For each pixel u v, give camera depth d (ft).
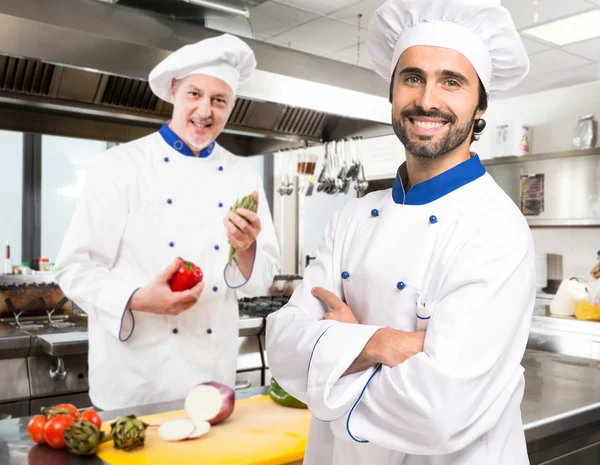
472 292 2.83
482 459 2.98
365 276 3.37
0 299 10.78
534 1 10.40
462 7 3.12
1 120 9.47
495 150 15.75
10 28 5.75
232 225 5.85
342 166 11.39
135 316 5.98
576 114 15.02
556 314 12.37
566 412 4.67
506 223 3.05
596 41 12.32
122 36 6.40
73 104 7.86
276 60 7.90
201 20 8.14
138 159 6.31
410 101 3.19
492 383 2.86
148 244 6.19
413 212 3.32
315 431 3.60
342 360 2.92
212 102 6.21
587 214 14.03
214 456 4.11
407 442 2.79
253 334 10.77
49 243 15.46
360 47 13.26
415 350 2.85
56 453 4.07
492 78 3.67
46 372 8.96
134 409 5.15
